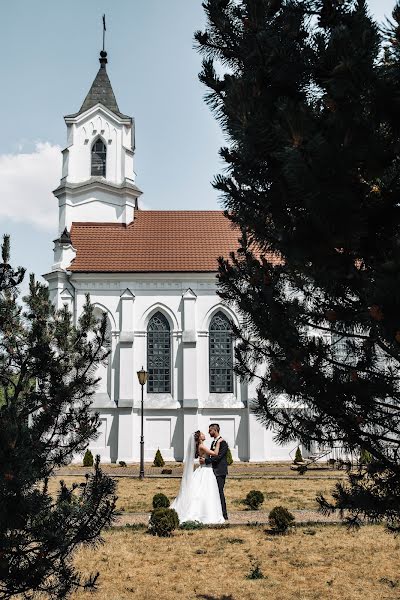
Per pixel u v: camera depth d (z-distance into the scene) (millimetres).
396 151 4012
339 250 4434
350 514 5074
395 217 4316
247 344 5801
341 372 5043
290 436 5320
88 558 10664
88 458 32875
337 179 3875
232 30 5090
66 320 7719
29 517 5180
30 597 5398
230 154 5047
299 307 5219
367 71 3934
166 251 38875
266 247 5121
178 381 36125
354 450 5062
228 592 8625
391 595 8391
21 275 6699
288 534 12680
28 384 6711
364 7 4352
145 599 8336
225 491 20812
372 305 4004
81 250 38469
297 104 4305
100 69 44656
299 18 4770
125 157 41750
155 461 32594
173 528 12727
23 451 5066
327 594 8477
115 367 35812
